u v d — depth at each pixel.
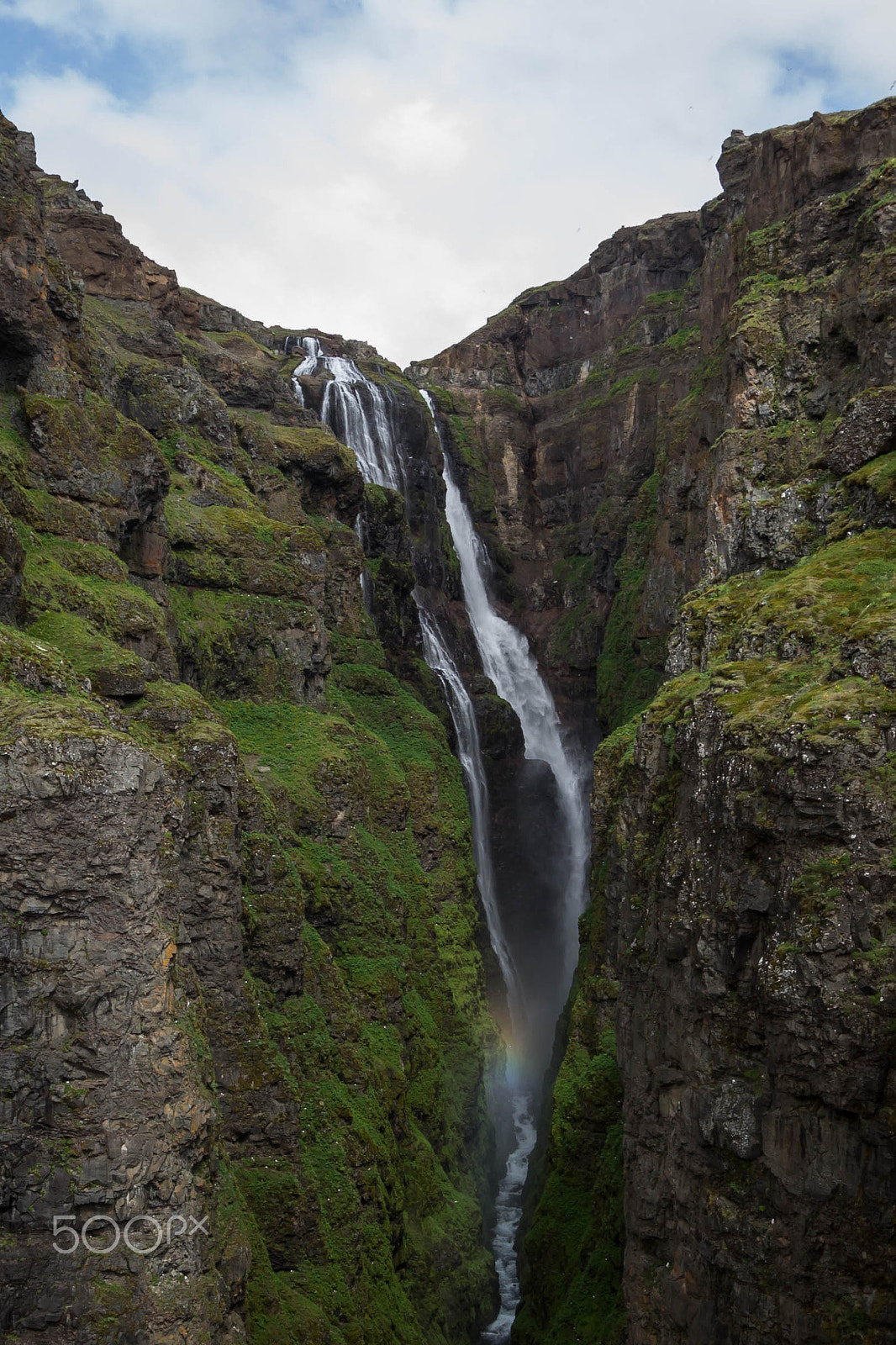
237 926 33.22
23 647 25.17
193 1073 22.83
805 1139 22.89
